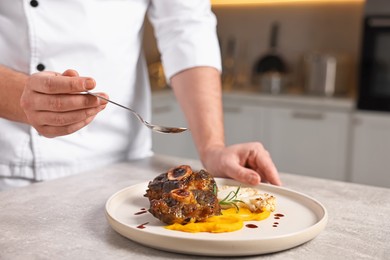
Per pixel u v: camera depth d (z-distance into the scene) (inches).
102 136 34.8
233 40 99.3
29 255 18.3
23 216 22.7
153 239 18.3
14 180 32.3
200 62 34.3
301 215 22.4
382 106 72.2
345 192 27.9
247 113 83.3
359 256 18.7
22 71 31.9
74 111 22.6
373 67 72.2
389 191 28.3
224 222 20.8
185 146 88.5
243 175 26.9
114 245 19.3
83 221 22.1
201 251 18.0
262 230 20.4
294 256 18.6
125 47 35.3
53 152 32.5
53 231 20.8
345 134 74.9
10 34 31.4
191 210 20.4
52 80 21.8
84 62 33.2
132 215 22.1
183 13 35.9
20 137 31.7
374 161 73.1
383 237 20.8
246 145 29.9
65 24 32.0
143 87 38.1
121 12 34.6
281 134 80.4
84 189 27.4
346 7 89.6
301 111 77.9
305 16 93.3
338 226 22.1
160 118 81.1
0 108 25.7
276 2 95.4
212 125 32.6
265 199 22.6
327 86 81.7
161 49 37.1
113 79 34.7
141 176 30.3
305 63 92.3
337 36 91.0
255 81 95.4
